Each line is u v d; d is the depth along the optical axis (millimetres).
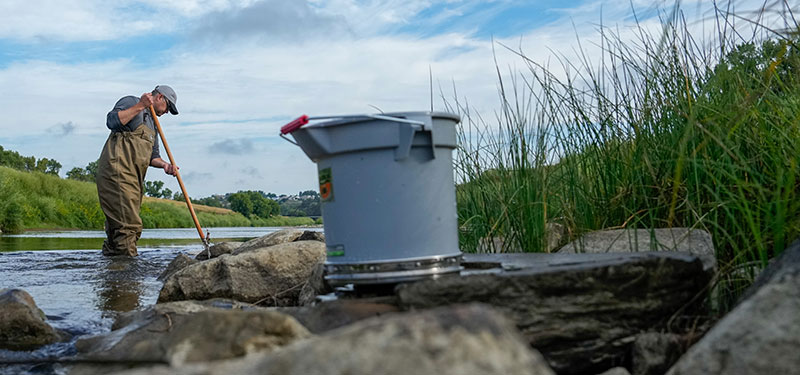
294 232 7262
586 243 3781
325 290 3801
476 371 1328
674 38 4223
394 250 2523
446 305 2346
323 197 2682
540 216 4035
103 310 4484
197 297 4594
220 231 34156
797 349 1867
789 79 3969
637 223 4059
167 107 8703
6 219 20359
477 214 4648
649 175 4066
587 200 4254
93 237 15469
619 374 2207
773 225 3020
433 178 2592
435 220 2582
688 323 2523
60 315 4246
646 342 2346
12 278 6223
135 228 8555
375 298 2531
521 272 2414
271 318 2125
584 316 2406
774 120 3639
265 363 1452
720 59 4035
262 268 4613
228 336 2084
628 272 2436
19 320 3469
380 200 2525
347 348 1390
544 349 2387
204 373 1500
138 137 8281
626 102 4324
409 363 1334
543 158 4250
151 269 7109
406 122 2471
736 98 3727
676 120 4066
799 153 3178
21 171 28922
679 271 2496
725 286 2943
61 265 7398
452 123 2682
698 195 3406
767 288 2041
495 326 1446
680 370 1980
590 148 4352
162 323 3045
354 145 2523
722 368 1921
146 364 2301
